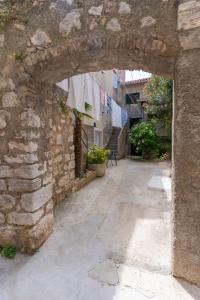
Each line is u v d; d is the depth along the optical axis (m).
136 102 14.95
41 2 2.01
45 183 2.54
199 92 1.66
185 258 1.81
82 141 5.46
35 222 2.26
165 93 8.54
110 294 1.72
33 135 2.24
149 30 1.79
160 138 10.02
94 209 3.53
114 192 4.53
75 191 4.53
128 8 1.83
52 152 3.44
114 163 8.91
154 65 2.00
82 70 2.31
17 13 2.06
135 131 10.12
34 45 2.05
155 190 4.66
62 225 2.94
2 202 2.27
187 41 1.67
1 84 2.17
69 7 1.95
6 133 2.20
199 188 1.70
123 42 1.90
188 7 1.62
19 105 2.15
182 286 1.79
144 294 1.71
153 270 2.00
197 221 1.72
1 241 2.31
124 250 2.33
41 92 2.45
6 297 1.69
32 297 1.69
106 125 9.55
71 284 1.83
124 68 2.26
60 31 1.99
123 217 3.20
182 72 1.71
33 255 2.24
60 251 2.32
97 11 1.89
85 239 2.57
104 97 8.46
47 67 2.18
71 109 4.30
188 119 1.71
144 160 9.70
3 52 2.13
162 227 2.87
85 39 1.94
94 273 1.96
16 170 2.21
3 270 2.01
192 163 1.71
